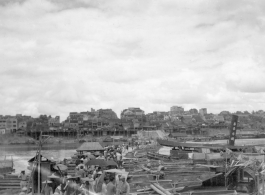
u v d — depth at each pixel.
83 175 35.53
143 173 40.06
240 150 67.62
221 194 29.23
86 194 24.62
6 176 38.66
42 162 30.69
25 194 28.00
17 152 128.62
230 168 36.91
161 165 46.88
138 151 83.25
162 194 29.98
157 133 199.00
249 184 35.09
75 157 62.44
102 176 26.33
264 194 29.98
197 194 29.34
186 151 71.44
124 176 25.98
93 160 40.38
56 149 145.12
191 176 37.19
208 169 41.16
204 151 66.50
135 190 32.25
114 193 23.52
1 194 30.94
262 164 33.47
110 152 63.25
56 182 26.89
